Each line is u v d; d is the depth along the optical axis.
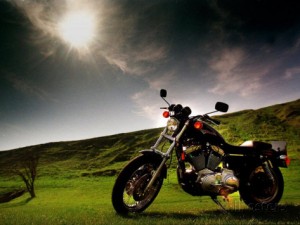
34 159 82.88
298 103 137.62
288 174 66.75
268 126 117.25
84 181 93.50
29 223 5.92
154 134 145.12
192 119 6.44
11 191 87.88
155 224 5.22
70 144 152.12
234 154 7.49
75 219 6.18
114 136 153.75
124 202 6.29
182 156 6.37
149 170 6.37
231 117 137.25
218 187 6.16
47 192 81.06
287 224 5.17
